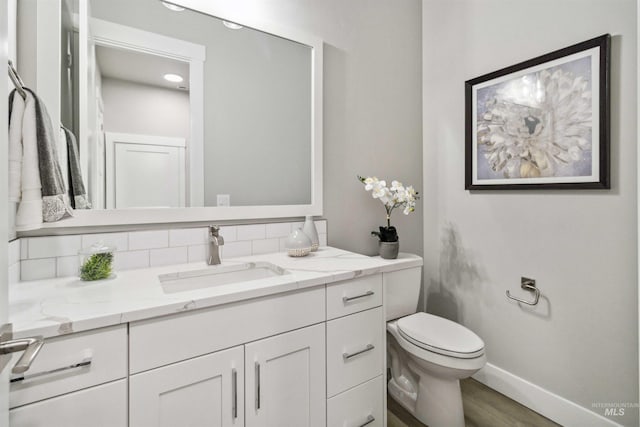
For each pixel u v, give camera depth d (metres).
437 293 2.26
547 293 1.66
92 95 1.24
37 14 1.11
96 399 0.80
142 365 0.86
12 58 1.04
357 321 1.34
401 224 2.23
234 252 1.56
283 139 1.70
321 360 1.22
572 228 1.56
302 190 1.77
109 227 1.27
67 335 0.77
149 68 1.35
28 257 1.12
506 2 1.81
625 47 1.37
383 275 1.44
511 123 1.78
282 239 1.71
